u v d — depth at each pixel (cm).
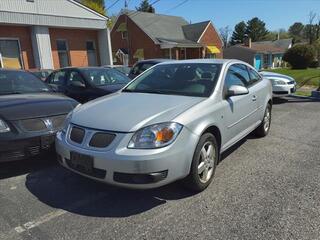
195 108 351
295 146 532
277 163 452
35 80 584
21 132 403
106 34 2052
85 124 337
